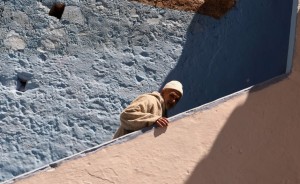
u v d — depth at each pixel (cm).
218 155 604
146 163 593
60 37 802
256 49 825
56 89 776
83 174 583
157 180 589
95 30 812
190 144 604
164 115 655
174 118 609
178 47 820
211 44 827
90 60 796
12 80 774
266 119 626
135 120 607
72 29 809
